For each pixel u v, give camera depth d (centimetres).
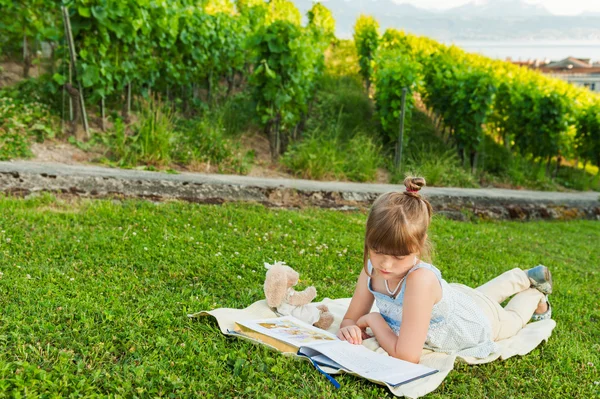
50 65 865
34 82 866
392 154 1159
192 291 403
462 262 587
